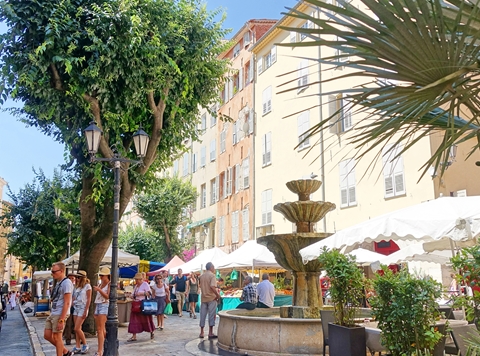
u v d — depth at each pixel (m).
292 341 8.50
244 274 26.70
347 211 20.28
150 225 34.69
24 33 11.16
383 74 2.46
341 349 5.99
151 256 36.81
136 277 12.20
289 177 25.22
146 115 14.05
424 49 2.22
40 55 10.85
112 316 9.09
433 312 5.11
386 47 2.29
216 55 15.32
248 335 9.05
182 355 9.43
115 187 9.88
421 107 2.59
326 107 22.06
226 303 19.17
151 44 12.13
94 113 12.11
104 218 13.06
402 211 7.80
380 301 5.27
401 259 12.05
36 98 12.40
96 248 12.97
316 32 2.38
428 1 2.17
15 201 28.70
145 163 13.58
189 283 21.02
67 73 11.65
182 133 15.70
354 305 6.28
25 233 27.45
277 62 27.58
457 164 15.90
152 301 11.95
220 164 35.38
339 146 21.02
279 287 21.42
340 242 8.36
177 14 13.48
